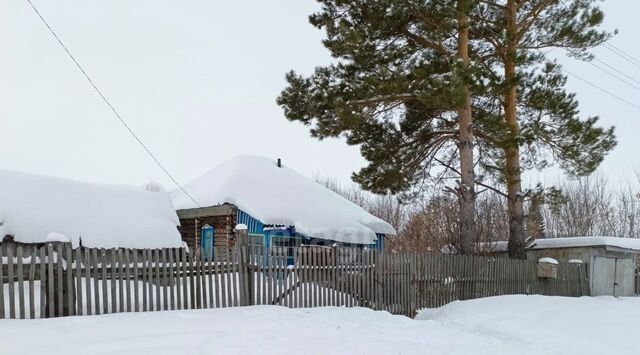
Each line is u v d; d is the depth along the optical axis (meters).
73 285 8.28
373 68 16.92
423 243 30.22
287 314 9.45
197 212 20.28
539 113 19.05
